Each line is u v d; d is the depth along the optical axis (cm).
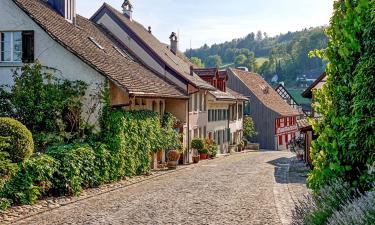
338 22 645
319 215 675
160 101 2877
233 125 5000
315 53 682
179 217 1260
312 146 687
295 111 7006
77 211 1335
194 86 3288
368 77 564
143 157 2280
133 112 2194
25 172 1389
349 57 621
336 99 639
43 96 2003
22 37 2130
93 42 2567
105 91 2034
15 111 2006
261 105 6094
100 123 2006
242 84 6166
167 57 3550
